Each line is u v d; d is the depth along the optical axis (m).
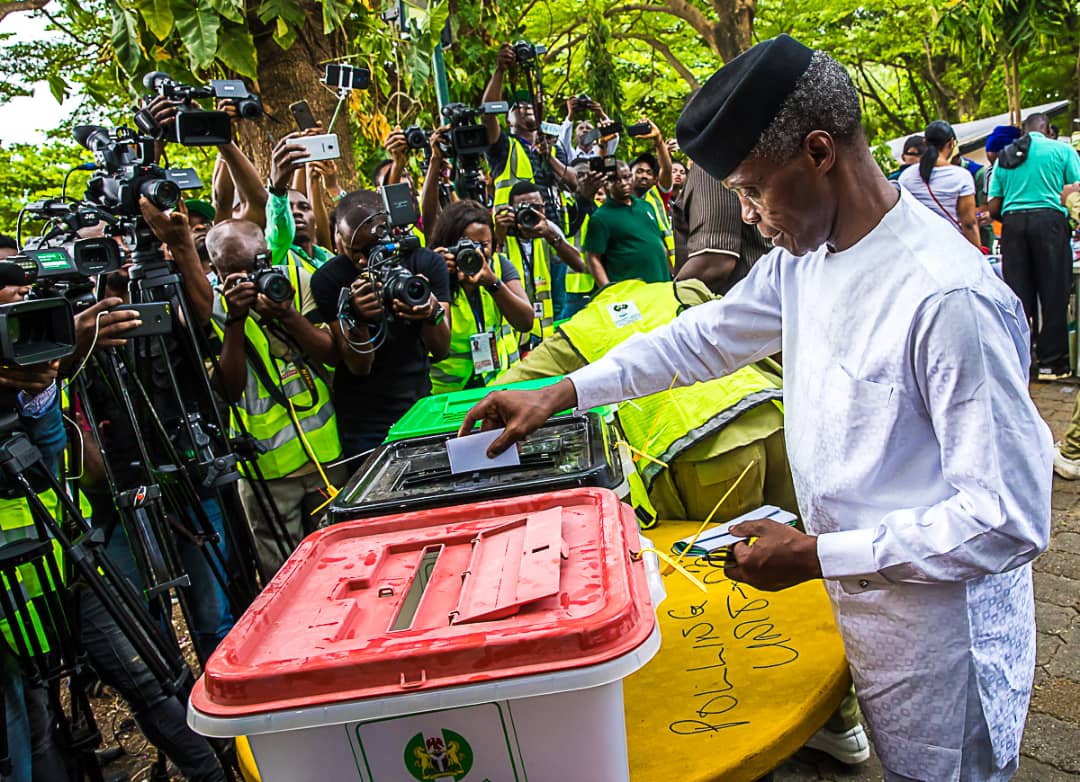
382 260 2.73
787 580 1.32
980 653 1.34
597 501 1.43
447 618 1.15
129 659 2.20
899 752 1.44
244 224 2.78
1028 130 6.70
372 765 1.09
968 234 5.74
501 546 1.34
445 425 2.07
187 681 2.04
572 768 1.09
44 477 1.86
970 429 1.19
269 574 2.97
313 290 2.93
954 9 9.96
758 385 2.34
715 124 1.22
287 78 4.49
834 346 1.35
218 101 2.89
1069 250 5.75
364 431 2.96
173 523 2.37
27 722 1.98
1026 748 2.44
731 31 12.23
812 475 1.43
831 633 1.84
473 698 1.01
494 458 1.64
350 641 1.09
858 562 1.26
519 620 1.07
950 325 1.19
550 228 3.96
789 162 1.23
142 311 1.96
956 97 18.70
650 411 2.34
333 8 4.18
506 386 2.32
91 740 2.09
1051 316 5.77
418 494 1.59
